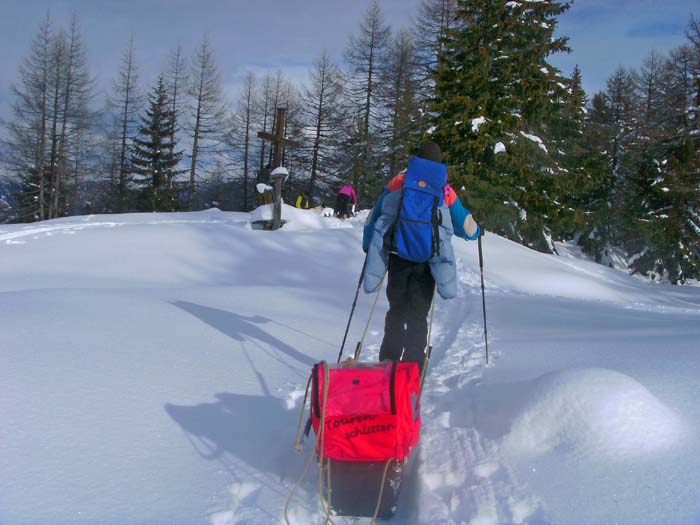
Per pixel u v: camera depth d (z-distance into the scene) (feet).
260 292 27.04
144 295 23.59
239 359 15.87
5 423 10.52
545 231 89.81
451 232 12.80
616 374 10.65
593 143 106.42
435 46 124.26
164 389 12.98
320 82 144.66
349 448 8.84
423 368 12.51
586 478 8.87
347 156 138.92
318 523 8.57
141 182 153.48
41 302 19.54
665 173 101.45
